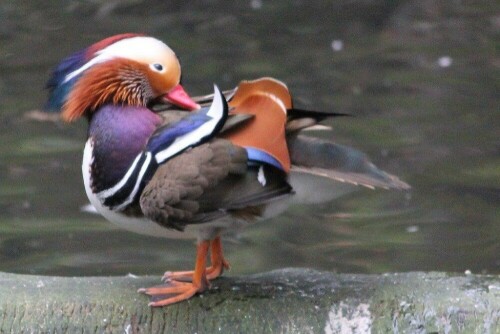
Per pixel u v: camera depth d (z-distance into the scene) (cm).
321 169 680
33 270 1120
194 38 1848
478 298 717
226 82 1653
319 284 748
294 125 691
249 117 689
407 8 1981
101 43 742
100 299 734
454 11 1978
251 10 1983
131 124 702
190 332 719
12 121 1544
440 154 1430
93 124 714
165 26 1903
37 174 1373
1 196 1305
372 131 1509
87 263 1138
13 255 1155
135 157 693
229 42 1838
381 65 1747
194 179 670
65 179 1359
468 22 1925
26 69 1720
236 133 686
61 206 1285
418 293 727
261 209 704
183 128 689
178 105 736
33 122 1544
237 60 1758
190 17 1950
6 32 1869
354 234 1211
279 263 1129
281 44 1831
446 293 724
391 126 1525
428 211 1270
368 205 1296
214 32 1878
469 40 1850
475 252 1157
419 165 1395
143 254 1162
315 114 691
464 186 1334
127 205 700
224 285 748
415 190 1325
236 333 716
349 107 1587
